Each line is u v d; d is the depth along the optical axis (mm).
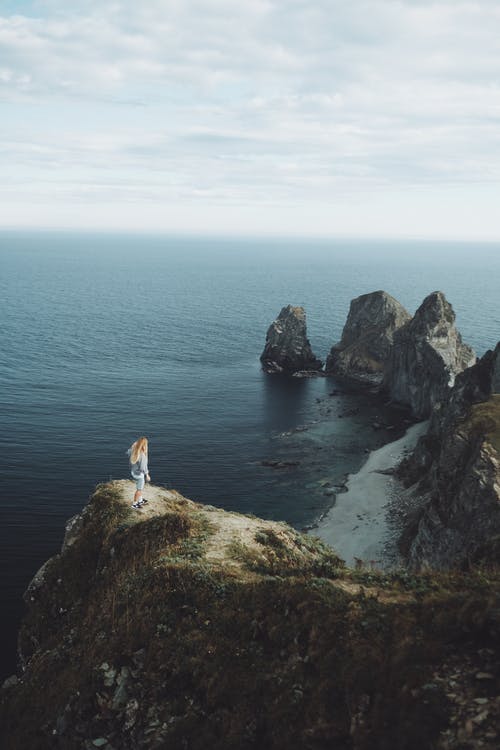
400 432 106188
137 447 22047
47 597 20516
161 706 11672
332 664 10258
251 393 130000
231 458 92250
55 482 79812
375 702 9008
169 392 128750
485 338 197000
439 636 10023
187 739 10586
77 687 13109
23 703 14703
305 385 137875
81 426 103750
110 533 20422
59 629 18875
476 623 9742
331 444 99562
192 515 21047
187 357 164750
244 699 10703
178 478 84000
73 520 23953
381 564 59844
